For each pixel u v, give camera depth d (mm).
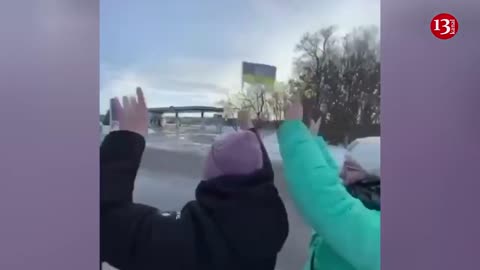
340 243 1073
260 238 1027
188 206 991
